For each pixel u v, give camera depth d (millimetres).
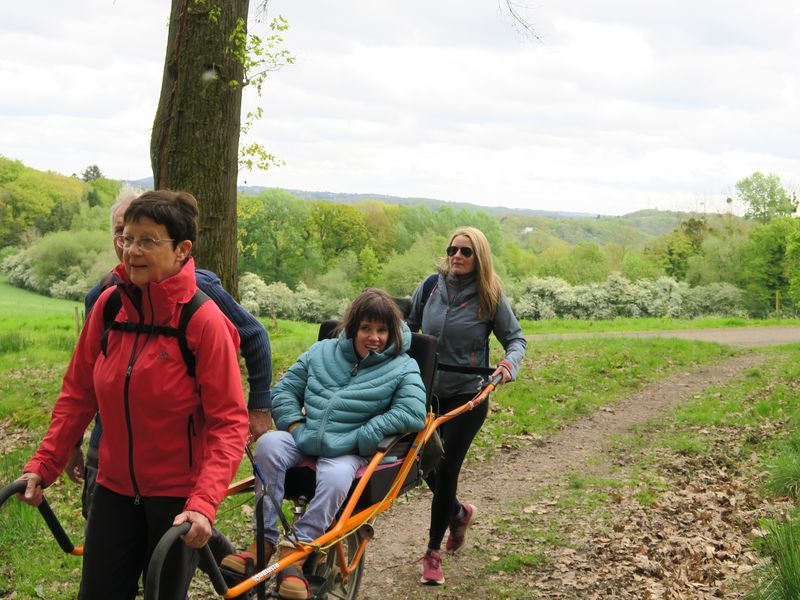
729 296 58219
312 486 4074
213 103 9211
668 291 57250
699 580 5531
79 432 3254
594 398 13188
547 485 8133
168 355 2951
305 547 3502
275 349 17250
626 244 78438
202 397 3008
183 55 9156
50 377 14078
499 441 10047
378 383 4137
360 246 87500
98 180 120375
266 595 3645
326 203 87125
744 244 61125
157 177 9422
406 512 7176
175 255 2975
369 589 5418
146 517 3064
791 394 13336
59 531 3240
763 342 26953
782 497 7449
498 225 90875
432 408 5406
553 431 10898
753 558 5844
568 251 84062
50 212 101500
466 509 5867
